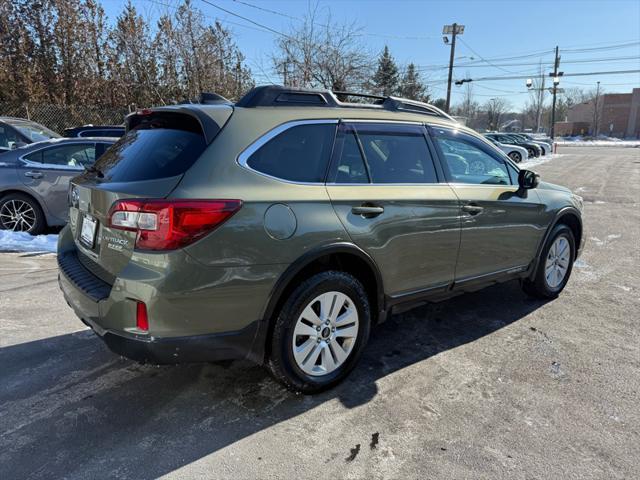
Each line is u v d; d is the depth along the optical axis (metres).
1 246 6.23
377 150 3.26
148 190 2.47
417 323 4.24
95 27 18.31
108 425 2.69
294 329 2.83
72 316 4.20
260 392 3.06
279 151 2.81
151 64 18.77
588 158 32.91
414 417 2.83
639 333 4.06
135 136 3.12
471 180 3.83
